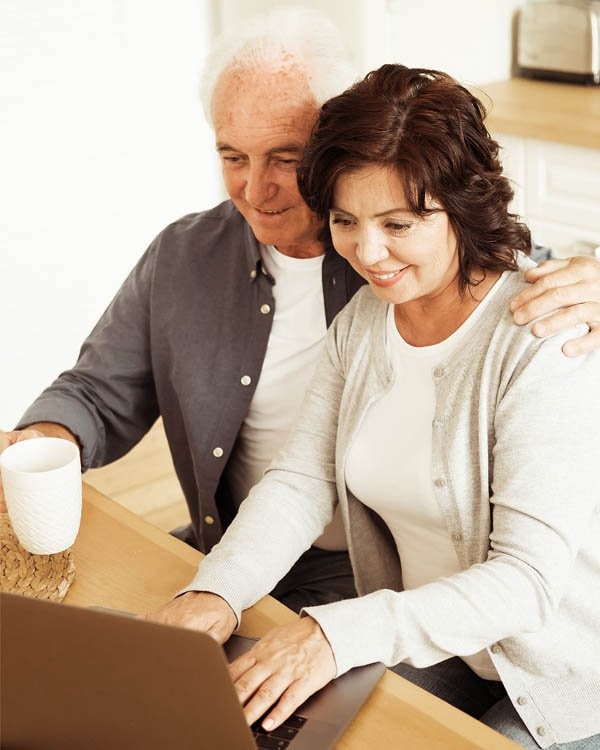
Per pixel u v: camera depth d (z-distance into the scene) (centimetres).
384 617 122
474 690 153
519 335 131
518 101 311
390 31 304
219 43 165
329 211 133
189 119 354
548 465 125
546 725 133
